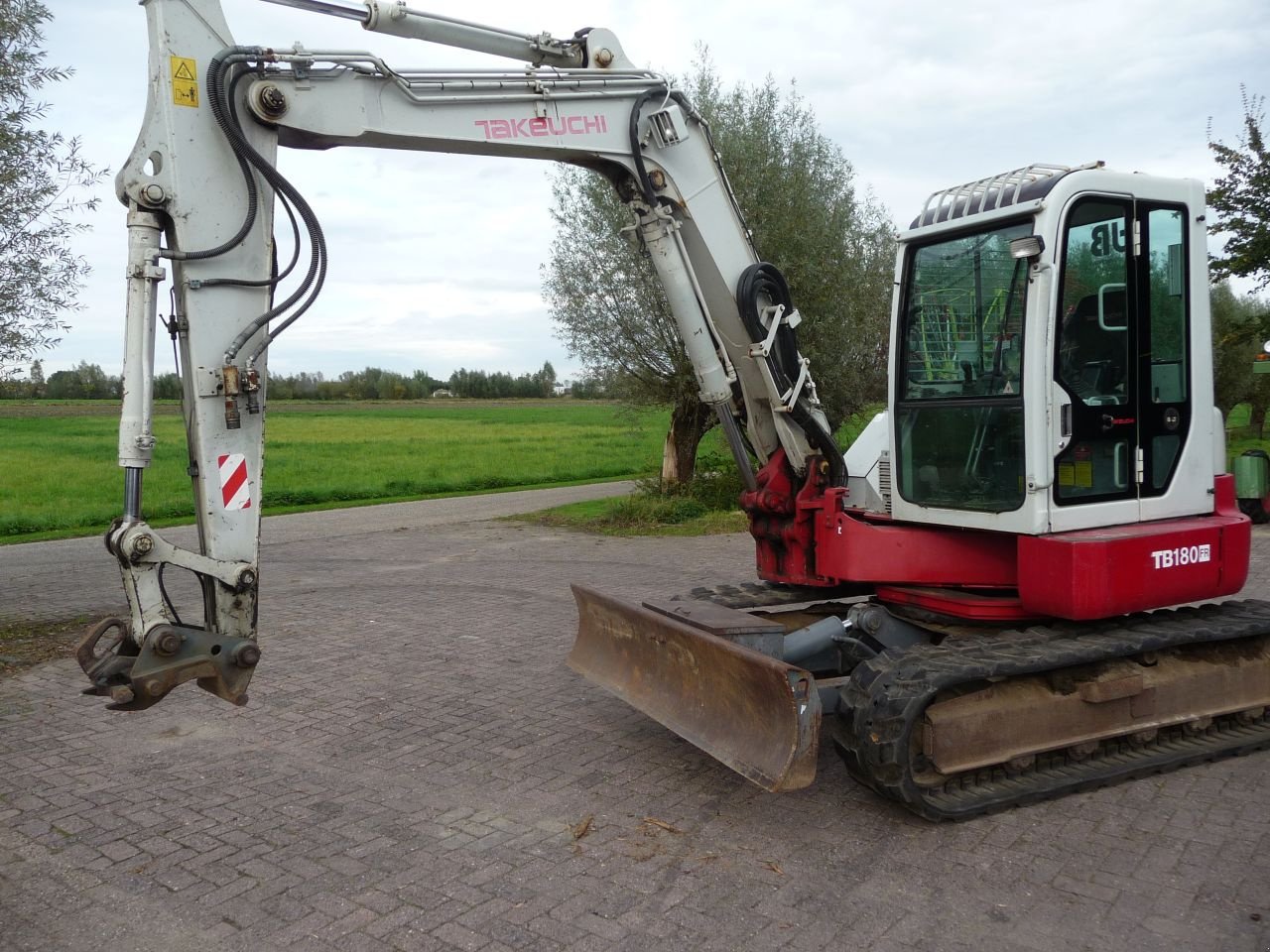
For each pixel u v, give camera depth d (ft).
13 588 36.29
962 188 16.80
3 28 25.89
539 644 26.14
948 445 16.52
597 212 51.60
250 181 13.74
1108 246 15.53
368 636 27.35
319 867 13.35
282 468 93.91
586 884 12.72
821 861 13.25
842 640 16.97
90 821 15.01
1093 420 15.51
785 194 49.83
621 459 103.35
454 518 58.70
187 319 13.58
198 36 13.56
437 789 16.06
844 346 52.21
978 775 14.93
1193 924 11.44
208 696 21.47
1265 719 17.99
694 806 15.20
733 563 39.11
